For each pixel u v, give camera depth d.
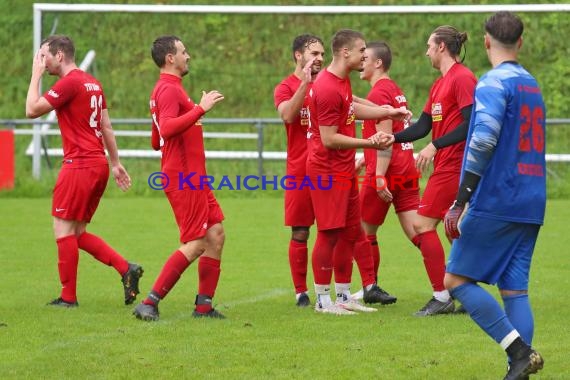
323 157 26.23
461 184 18.55
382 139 25.73
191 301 28.97
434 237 26.91
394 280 32.94
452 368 20.38
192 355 21.56
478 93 18.62
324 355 21.56
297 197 28.45
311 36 28.75
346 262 27.44
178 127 24.56
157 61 25.69
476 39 69.94
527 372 18.31
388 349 22.14
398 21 71.56
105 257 28.36
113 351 21.94
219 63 72.31
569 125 61.50
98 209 51.47
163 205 53.44
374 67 28.94
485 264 18.92
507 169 18.64
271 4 78.31
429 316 26.44
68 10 62.59
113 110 70.56
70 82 27.28
